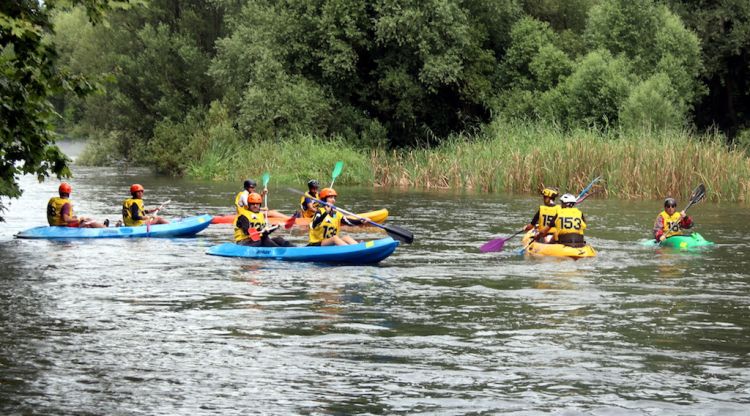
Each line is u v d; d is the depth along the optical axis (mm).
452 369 7844
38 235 17984
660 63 41000
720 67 45031
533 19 46406
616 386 7344
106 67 52719
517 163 31750
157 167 48562
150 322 9734
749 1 44500
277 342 8828
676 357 8273
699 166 28844
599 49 41312
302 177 37625
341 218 15250
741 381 7496
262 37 42875
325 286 12164
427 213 23406
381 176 36875
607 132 37250
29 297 11234
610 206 25828
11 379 7453
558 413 6664
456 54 42031
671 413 6676
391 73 42094
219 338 8992
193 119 47688
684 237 16797
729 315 10203
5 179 14984
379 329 9438
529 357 8266
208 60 50844
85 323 9672
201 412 6652
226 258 15000
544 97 40875
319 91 42125
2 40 12562
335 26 41844
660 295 11484
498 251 15906
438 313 10297
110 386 7285
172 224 18688
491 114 42875
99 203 27047
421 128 45062
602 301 11070
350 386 7324
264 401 6922
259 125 41469
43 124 13656
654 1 45375
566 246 15383
